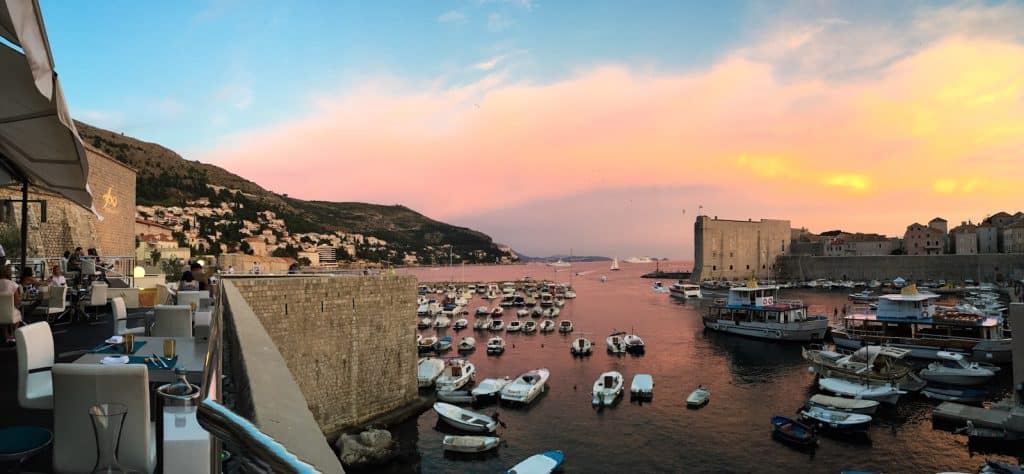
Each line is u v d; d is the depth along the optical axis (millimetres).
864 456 29719
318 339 27234
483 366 51938
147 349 8289
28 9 3926
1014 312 27766
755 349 60625
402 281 33000
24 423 7113
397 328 32531
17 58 5879
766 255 173375
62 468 4484
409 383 33500
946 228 175125
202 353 8039
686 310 101625
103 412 4242
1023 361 27781
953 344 51938
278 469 1915
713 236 160875
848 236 187250
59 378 4406
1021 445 29609
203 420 2277
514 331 73312
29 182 15578
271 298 24938
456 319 87438
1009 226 147000
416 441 30953
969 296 112438
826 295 126688
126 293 22312
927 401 38969
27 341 6715
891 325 58750
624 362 53688
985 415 32625
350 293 29219
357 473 26312
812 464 28984
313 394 26875
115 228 44938
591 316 92375
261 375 4715
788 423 33250
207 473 3770
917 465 28500
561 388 43375
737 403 39531
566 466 28891
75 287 18297
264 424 3541
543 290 145125
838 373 42781
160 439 4273
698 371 49812
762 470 28359
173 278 52531
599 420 35781
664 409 38094
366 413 30281
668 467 28844
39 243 34500
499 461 29156
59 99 4895
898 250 172125
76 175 9492
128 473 4445
